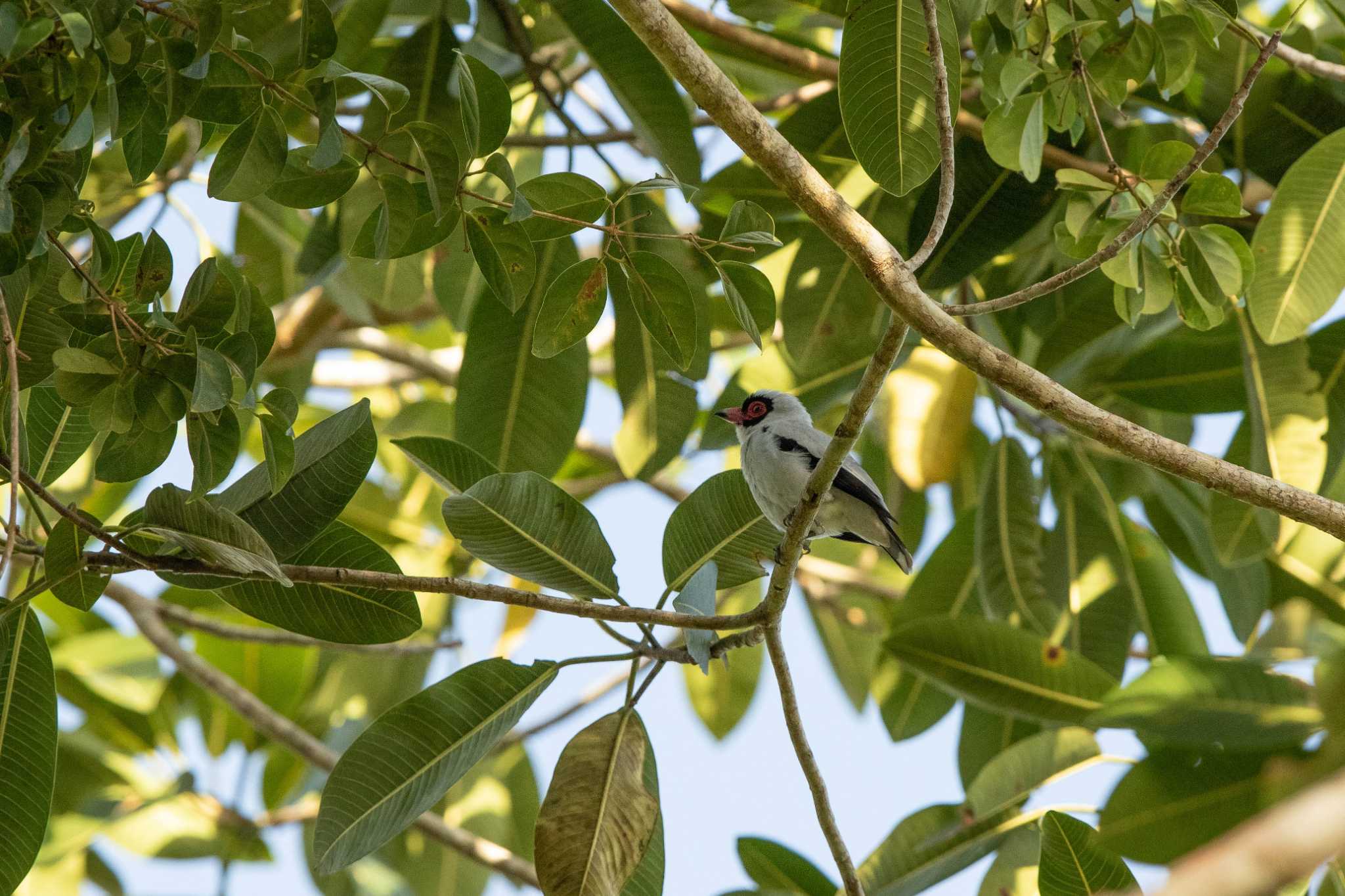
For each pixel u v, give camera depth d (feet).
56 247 19.13
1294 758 21.72
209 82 20.13
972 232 31.78
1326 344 33.09
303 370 47.52
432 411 51.62
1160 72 24.13
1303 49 32.94
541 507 24.02
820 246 34.22
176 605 45.32
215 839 44.65
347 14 33.60
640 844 23.76
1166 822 22.16
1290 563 37.83
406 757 24.09
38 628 22.56
